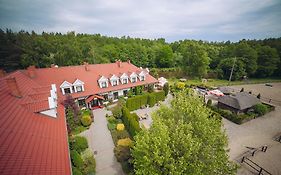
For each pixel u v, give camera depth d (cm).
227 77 7231
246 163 2089
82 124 2892
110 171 1981
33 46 6862
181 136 1352
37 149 1237
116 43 11312
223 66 7206
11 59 6612
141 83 4303
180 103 1777
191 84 5547
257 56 7069
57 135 1619
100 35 13562
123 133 2688
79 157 1947
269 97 4734
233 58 6894
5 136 1147
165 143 1291
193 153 1314
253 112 3394
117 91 3956
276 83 6531
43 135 1468
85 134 2703
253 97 3569
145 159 1285
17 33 9669
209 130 1467
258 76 7488
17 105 1695
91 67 4041
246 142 2522
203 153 1343
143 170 1305
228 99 3491
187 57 7269
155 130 1495
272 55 7019
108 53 8206
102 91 3678
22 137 1258
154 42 12588
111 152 2298
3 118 1329
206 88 5216
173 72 7300
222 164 1391
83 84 3509
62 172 1161
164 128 1392
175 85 5169
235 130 2848
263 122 3133
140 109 3662
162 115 1775
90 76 3825
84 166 1955
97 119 3169
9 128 1255
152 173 1264
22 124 1423
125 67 4491
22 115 1567
